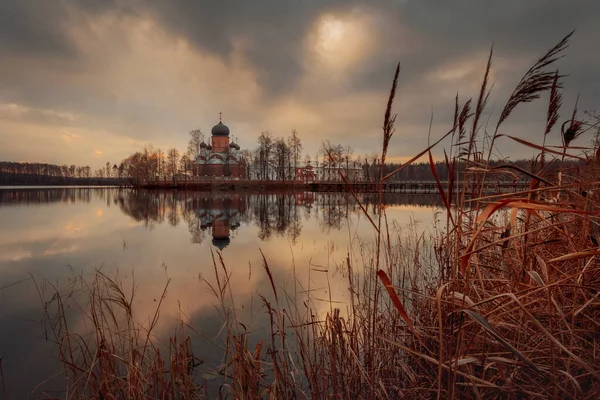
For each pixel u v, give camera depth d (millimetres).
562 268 2652
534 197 2242
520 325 2154
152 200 39906
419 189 66312
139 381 2752
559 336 2127
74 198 42125
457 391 2338
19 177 120250
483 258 3309
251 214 22891
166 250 10438
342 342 2969
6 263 8703
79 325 4617
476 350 2391
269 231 14633
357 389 2781
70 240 12383
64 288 6387
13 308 5312
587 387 2020
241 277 6984
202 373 3400
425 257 6004
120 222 18188
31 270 7938
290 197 46750
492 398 2207
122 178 108000
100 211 24719
